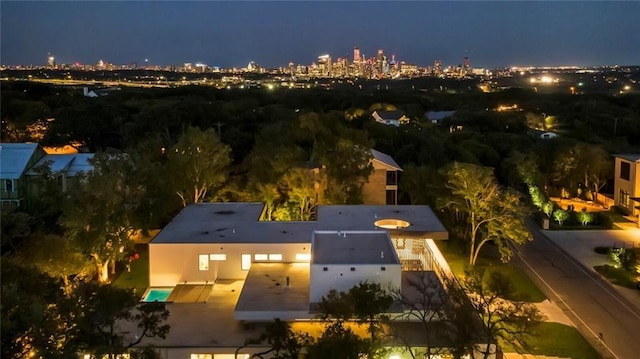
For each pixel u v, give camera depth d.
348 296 20.27
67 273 26.36
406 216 37.12
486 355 20.02
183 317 25.56
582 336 26.91
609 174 57.31
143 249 40.12
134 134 70.31
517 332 21.12
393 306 23.80
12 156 45.47
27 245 28.14
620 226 47.53
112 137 75.81
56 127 70.56
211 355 22.45
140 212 35.47
